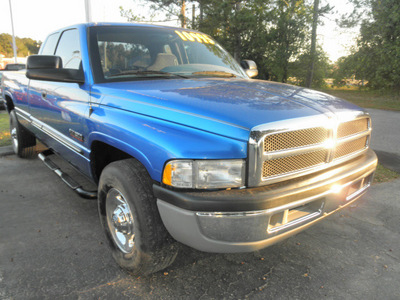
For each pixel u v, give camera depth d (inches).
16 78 184.2
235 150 69.3
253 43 844.6
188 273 94.3
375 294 87.0
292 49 796.6
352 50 756.6
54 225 121.9
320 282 91.7
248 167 69.7
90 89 105.0
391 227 125.3
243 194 69.0
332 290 88.4
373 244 112.8
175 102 80.0
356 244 112.6
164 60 119.7
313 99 89.5
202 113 74.1
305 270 97.2
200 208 68.5
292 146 74.7
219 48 147.9
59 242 109.8
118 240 94.9
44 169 187.9
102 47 112.7
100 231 118.0
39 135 158.6
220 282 90.7
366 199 152.2
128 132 83.0
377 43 698.8
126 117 86.5
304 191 75.7
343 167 89.5
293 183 76.0
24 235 114.0
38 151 206.8
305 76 882.1
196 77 114.1
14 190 155.6
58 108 123.6
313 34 801.6
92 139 99.3
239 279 92.2
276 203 71.2
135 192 79.7
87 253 103.5
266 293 86.5
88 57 109.3
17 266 95.7
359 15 707.4
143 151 77.7
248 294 86.0
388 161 217.2
